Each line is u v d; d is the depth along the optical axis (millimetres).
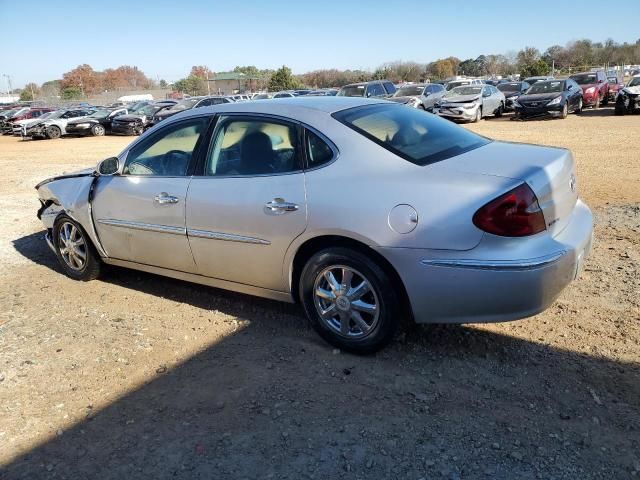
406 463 2596
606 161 10180
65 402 3264
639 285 4316
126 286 5102
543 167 3168
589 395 3021
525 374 3256
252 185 3705
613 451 2602
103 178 4754
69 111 29297
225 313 4375
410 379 3277
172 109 25469
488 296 3020
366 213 3221
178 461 2711
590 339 3586
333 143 3473
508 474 2492
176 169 4203
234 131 3926
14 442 2934
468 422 2861
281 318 4219
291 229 3518
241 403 3145
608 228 5805
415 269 3135
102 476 2648
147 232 4383
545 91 21328
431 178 3148
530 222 2975
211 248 3998
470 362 3416
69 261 5305
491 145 3760
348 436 2807
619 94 20031
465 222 2982
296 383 3311
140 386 3385
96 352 3838
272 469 2615
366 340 3469
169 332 4094
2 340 4082
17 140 28484
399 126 3711
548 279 2996
